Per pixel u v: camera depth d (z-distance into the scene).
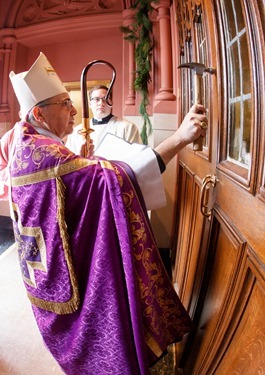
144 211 0.85
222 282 0.83
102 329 0.85
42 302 0.93
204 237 1.07
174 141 0.89
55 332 0.96
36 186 0.83
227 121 0.81
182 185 1.84
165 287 0.94
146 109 2.43
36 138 0.87
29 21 3.04
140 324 0.81
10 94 3.17
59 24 2.88
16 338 1.51
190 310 1.15
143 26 2.26
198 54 1.16
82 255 0.86
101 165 0.83
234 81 0.77
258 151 0.54
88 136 0.95
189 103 1.57
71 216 0.83
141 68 2.28
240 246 0.65
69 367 1.00
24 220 0.88
